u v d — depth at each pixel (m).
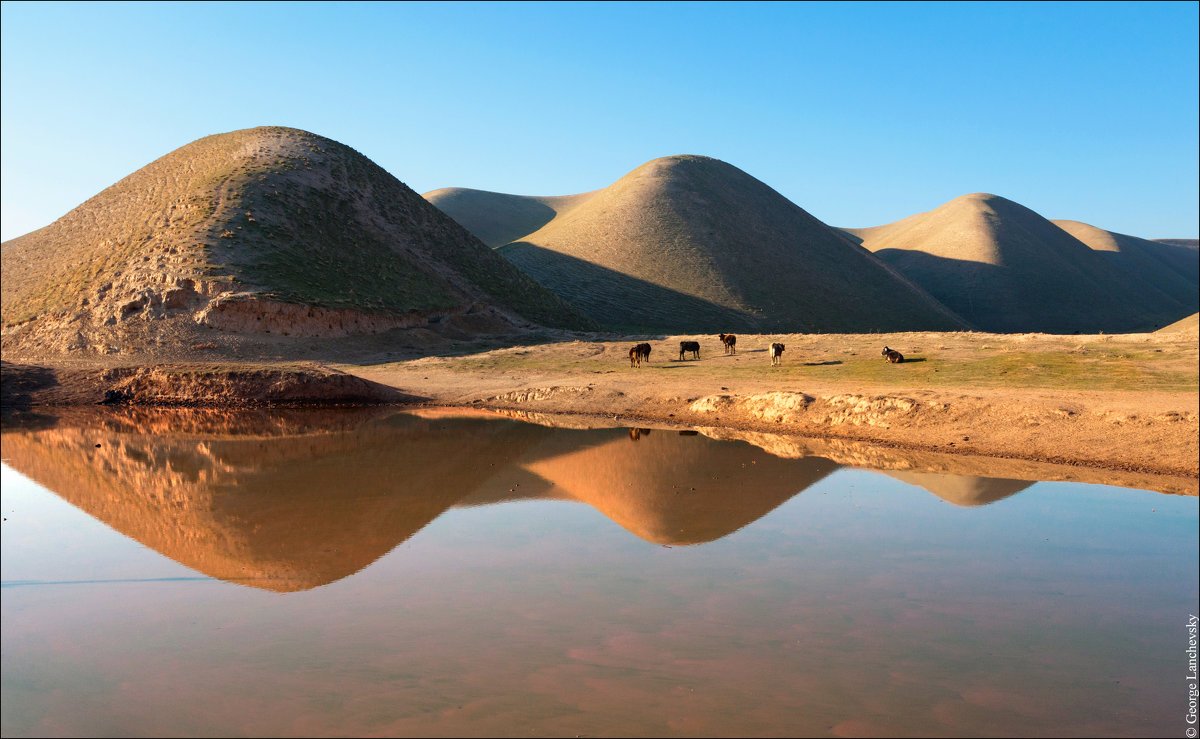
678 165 131.62
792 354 36.00
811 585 9.43
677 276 101.06
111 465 18.77
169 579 9.59
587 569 10.02
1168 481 15.74
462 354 48.81
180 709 6.45
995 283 130.50
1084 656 7.42
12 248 79.94
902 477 16.28
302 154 72.00
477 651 7.54
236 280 49.97
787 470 17.17
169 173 71.81
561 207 182.38
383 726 6.16
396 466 18.16
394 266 63.25
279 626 8.14
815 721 6.27
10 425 27.20
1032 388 24.00
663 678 6.98
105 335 47.16
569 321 73.94
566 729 6.14
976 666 7.29
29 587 9.34
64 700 6.54
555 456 19.34
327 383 32.69
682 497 14.46
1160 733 6.10
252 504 14.02
